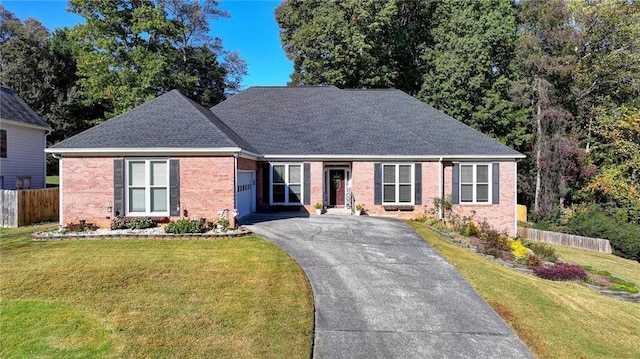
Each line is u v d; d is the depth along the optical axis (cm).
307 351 597
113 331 644
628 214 2644
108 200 1381
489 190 1867
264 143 1922
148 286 832
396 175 1870
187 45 4097
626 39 2816
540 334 711
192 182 1390
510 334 686
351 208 1883
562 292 977
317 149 1881
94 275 890
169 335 634
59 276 882
